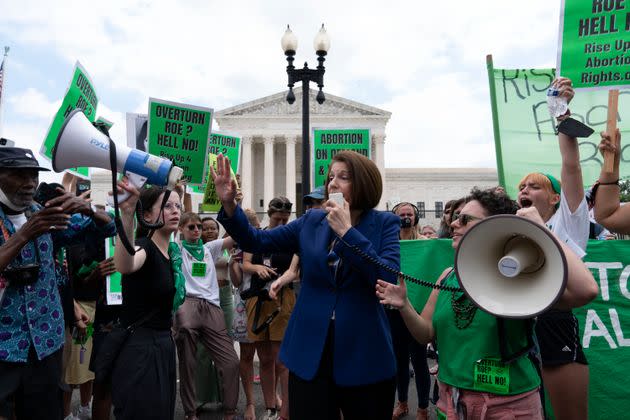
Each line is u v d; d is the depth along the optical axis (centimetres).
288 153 5562
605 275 482
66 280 443
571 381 343
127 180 292
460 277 202
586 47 404
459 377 260
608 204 326
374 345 259
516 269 194
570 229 317
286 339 277
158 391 334
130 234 301
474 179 6425
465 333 261
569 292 220
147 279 345
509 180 552
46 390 320
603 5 400
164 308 352
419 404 536
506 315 192
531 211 223
